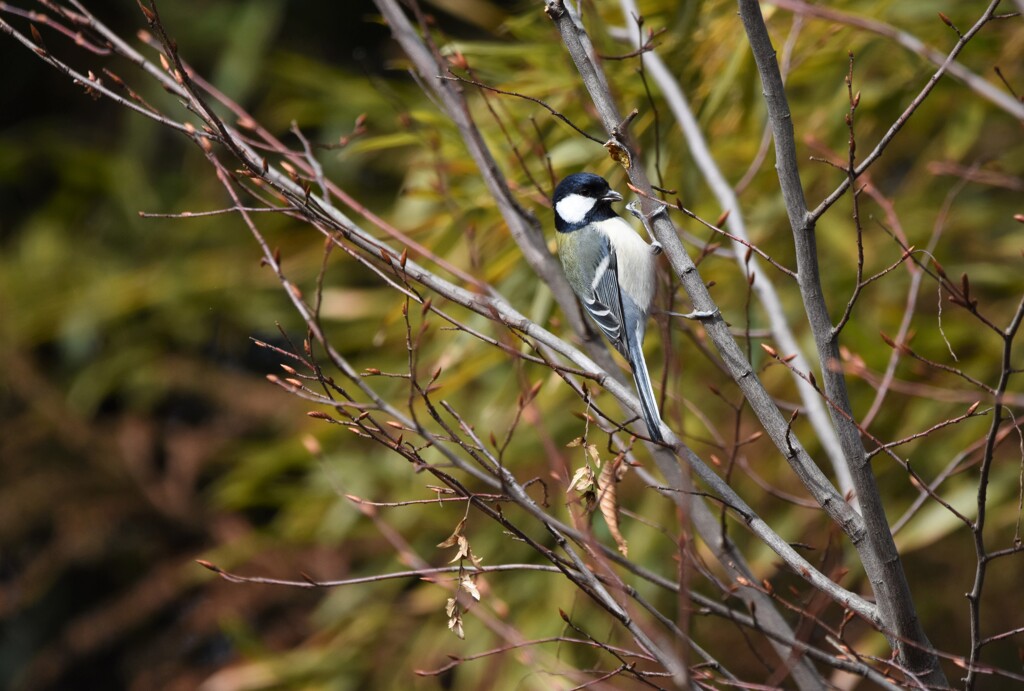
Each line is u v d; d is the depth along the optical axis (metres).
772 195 10.73
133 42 17.77
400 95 12.09
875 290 11.38
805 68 10.26
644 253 7.47
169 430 17.78
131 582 17.17
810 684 5.62
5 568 17.91
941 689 5.00
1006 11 9.90
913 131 12.05
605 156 8.48
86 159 17.61
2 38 17.98
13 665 17.78
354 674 12.77
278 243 15.26
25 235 18.50
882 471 11.01
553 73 8.86
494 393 11.41
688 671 4.66
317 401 5.35
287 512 15.02
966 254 12.08
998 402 4.90
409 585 13.55
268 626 15.29
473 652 11.87
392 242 9.36
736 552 6.18
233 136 6.06
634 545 11.09
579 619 11.08
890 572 5.14
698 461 5.56
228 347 17.72
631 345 7.00
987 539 11.77
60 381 17.73
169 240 17.28
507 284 9.41
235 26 16.80
